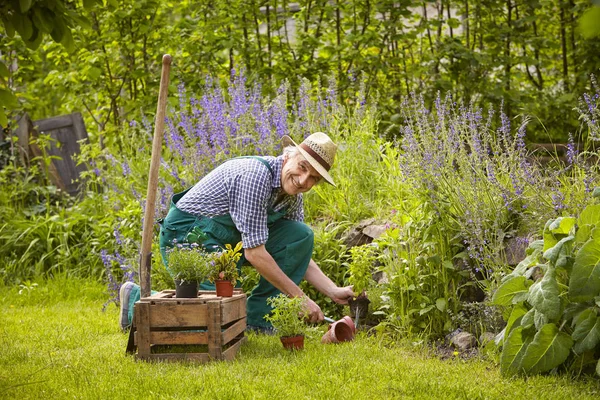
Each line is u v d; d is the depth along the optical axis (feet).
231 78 26.84
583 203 13.57
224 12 27.09
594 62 28.55
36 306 19.31
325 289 15.58
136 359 12.52
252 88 26.23
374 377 11.39
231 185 14.40
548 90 29.43
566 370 11.67
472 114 17.17
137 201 21.97
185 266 12.62
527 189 15.05
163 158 22.29
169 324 12.46
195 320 12.42
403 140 17.20
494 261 14.02
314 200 20.29
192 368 11.98
